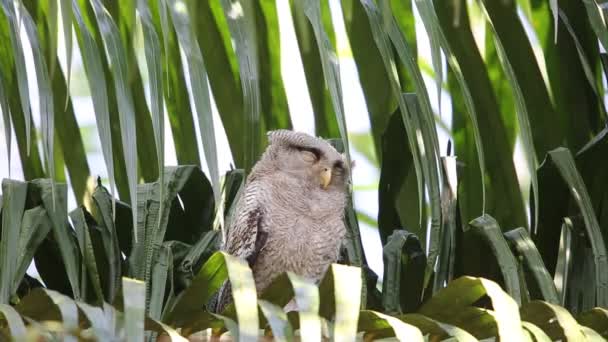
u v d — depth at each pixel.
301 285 6.20
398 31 8.64
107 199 9.43
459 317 7.22
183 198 9.90
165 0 8.05
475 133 8.50
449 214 9.28
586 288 9.13
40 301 6.52
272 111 9.91
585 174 9.55
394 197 9.85
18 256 8.48
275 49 9.79
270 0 9.74
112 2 9.65
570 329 6.85
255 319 6.14
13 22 8.08
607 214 9.48
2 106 8.07
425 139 8.38
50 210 8.70
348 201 11.30
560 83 10.08
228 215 9.88
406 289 9.20
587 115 10.01
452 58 8.64
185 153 9.96
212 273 7.08
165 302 9.32
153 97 7.89
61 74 9.77
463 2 9.96
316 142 11.16
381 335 6.88
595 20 9.26
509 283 8.56
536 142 10.00
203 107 7.79
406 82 10.05
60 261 9.27
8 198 8.49
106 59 9.70
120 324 6.25
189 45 7.98
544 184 9.52
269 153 11.26
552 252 9.59
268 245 10.80
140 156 9.86
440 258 9.20
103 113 7.91
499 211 9.87
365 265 9.86
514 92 8.60
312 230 10.88
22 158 9.56
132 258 9.15
